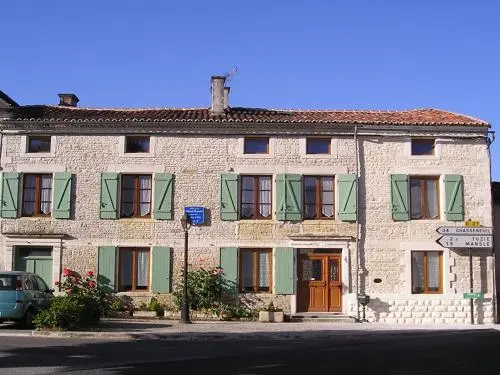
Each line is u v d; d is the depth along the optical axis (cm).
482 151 2048
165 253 1991
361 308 1970
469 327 1812
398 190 2019
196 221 2002
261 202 2034
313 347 1327
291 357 1155
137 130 2034
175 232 2003
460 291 1994
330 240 1994
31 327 1577
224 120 2028
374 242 2002
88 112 2191
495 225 2178
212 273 1983
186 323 1786
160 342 1400
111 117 2088
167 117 2086
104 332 1488
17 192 2003
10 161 2019
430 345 1376
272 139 2038
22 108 2195
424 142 2067
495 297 1991
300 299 1998
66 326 1534
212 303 1964
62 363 1041
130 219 2009
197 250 1998
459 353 1229
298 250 2012
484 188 2034
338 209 2011
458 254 2006
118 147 2030
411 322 1967
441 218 2025
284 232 2003
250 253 2020
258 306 1983
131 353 1187
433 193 2050
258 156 2030
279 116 2130
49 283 1989
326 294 1997
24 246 1998
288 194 2012
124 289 2003
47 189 2031
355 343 1424
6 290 1504
